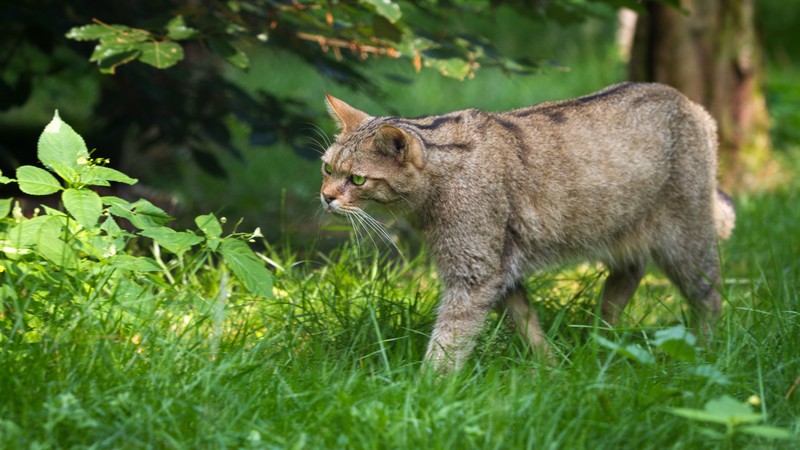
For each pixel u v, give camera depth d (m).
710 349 8.32
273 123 12.67
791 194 15.02
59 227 7.80
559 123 8.88
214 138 13.00
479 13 11.46
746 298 9.87
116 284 7.88
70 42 11.82
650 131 9.18
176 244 8.05
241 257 8.02
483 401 6.99
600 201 8.94
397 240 12.65
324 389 7.02
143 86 12.27
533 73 10.76
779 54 27.28
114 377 6.88
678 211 9.47
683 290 9.81
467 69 10.15
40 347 7.03
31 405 6.50
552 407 6.77
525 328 8.65
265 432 6.34
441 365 7.87
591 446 6.31
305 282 9.61
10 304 7.54
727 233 10.42
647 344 7.73
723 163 16.00
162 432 6.18
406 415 6.43
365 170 8.34
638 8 10.99
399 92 22.22
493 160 8.41
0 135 16.72
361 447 6.21
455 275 8.45
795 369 7.55
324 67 11.10
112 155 15.37
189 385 6.84
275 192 16.56
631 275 9.83
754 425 6.47
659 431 6.50
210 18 10.24
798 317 8.49
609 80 23.08
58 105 18.70
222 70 15.65
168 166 16.53
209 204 14.86
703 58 15.68
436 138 8.38
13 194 12.88
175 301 8.27
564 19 11.51
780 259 11.45
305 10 10.38
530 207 8.63
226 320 8.52
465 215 8.33
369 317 8.57
